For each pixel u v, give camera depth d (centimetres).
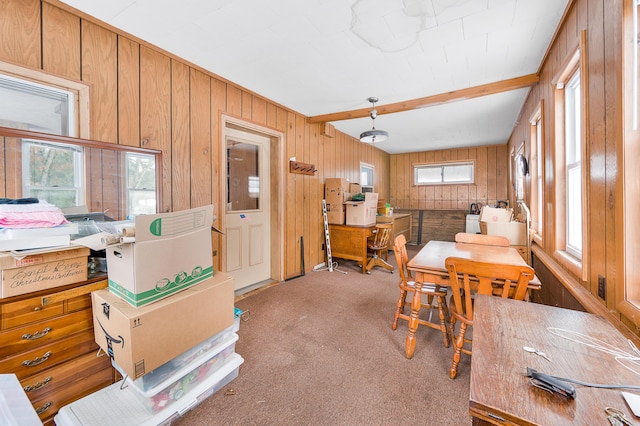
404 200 718
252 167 352
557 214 207
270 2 167
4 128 149
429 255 222
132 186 205
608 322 103
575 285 158
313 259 436
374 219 464
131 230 127
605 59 125
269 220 381
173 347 137
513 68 253
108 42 192
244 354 203
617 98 112
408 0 165
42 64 163
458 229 639
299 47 219
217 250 279
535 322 103
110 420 126
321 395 162
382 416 147
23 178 155
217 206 276
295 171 389
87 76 182
